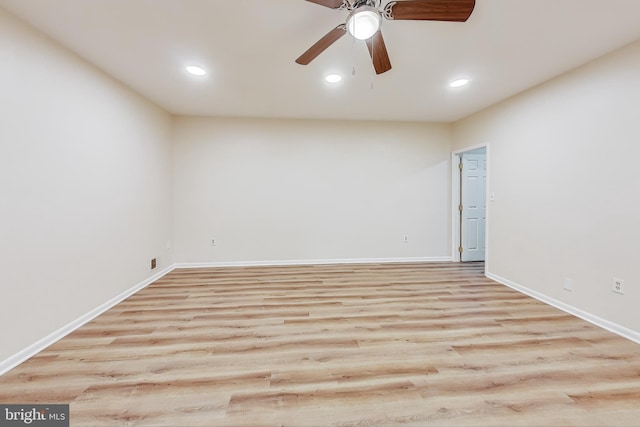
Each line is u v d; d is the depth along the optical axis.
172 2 1.72
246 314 2.60
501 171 3.51
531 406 1.46
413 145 4.56
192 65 2.55
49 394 1.54
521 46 2.22
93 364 1.82
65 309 2.22
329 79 2.85
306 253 4.46
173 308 2.73
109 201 2.75
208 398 1.52
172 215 4.16
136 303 2.86
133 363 1.83
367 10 1.50
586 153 2.49
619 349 2.00
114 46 2.22
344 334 2.22
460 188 4.64
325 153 4.42
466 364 1.83
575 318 2.52
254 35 2.08
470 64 2.53
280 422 1.37
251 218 4.34
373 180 4.52
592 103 2.44
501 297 3.03
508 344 2.07
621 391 1.57
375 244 4.56
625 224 2.21
